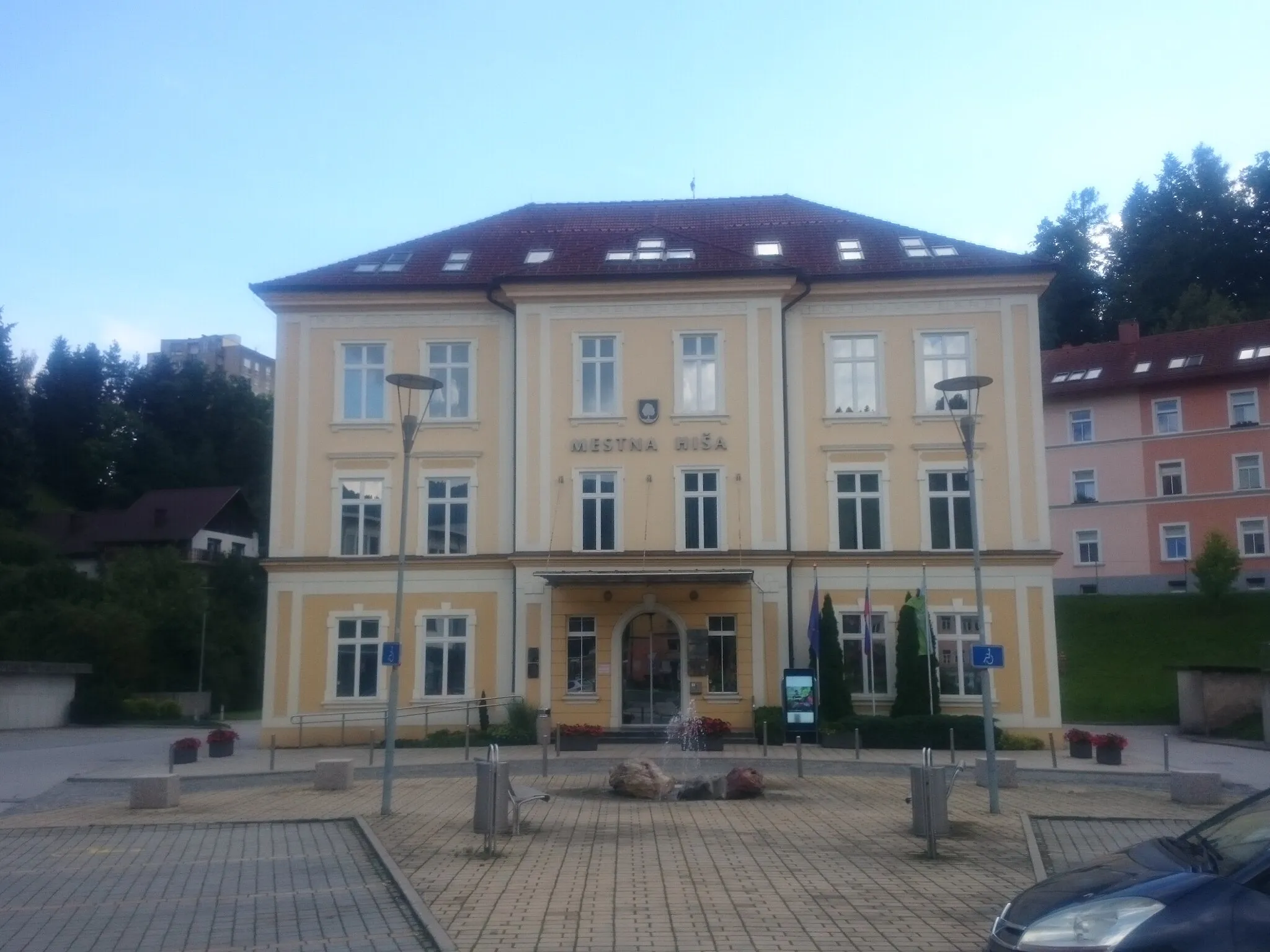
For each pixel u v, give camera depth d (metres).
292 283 32.69
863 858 12.91
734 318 31.78
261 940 9.53
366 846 13.97
